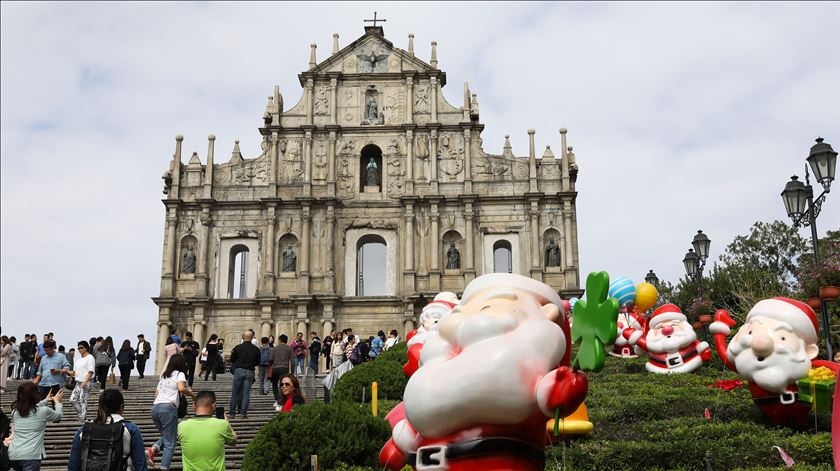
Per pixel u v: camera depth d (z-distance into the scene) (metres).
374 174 57.28
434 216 55.88
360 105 58.50
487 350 8.70
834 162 22.77
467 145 57.09
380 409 20.56
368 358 35.25
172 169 56.88
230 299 54.22
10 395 30.78
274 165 56.88
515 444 8.68
